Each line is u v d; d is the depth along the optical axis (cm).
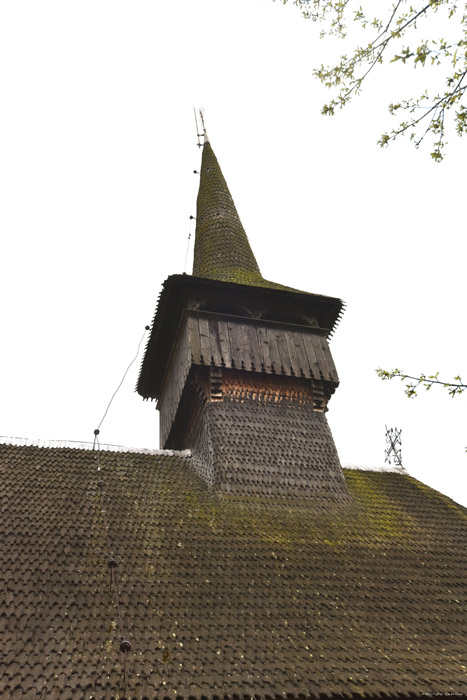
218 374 1920
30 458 1739
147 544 1423
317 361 2062
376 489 1962
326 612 1292
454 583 1502
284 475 1775
